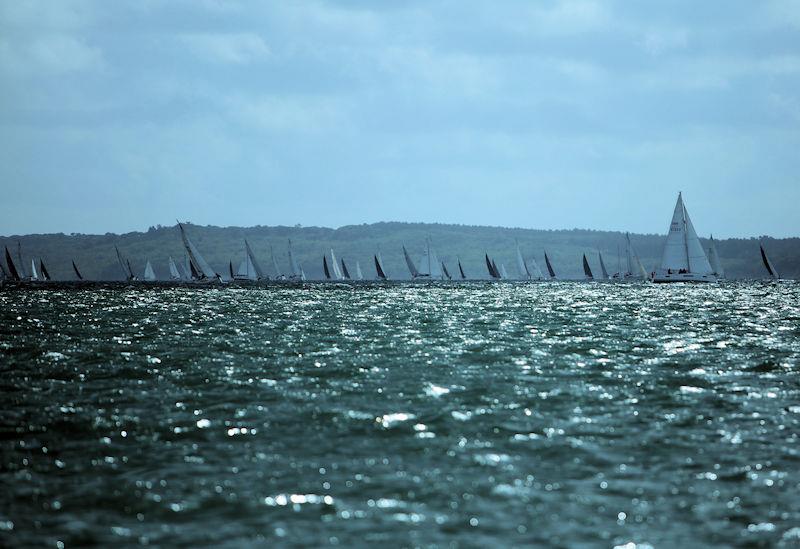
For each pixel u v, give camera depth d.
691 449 76.88
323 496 62.88
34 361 137.38
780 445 78.50
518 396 103.00
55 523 57.31
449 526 56.72
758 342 170.25
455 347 159.88
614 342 170.00
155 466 71.19
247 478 67.50
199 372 124.56
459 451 75.94
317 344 166.50
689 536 55.22
